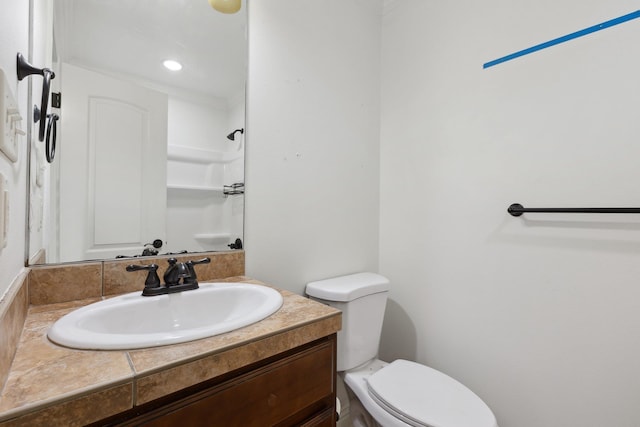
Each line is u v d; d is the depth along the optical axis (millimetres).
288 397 678
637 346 932
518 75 1194
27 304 720
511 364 1204
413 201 1565
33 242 785
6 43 508
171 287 859
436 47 1476
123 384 444
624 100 957
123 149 971
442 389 1048
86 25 916
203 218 1112
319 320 728
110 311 731
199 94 1110
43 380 435
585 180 1032
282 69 1293
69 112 882
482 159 1302
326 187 1451
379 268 1718
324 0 1451
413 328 1553
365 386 1146
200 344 562
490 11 1280
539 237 1138
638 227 934
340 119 1515
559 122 1090
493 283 1263
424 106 1521
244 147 1189
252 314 705
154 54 1031
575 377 1048
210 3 1138
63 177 868
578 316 1046
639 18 929
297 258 1332
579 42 1045
